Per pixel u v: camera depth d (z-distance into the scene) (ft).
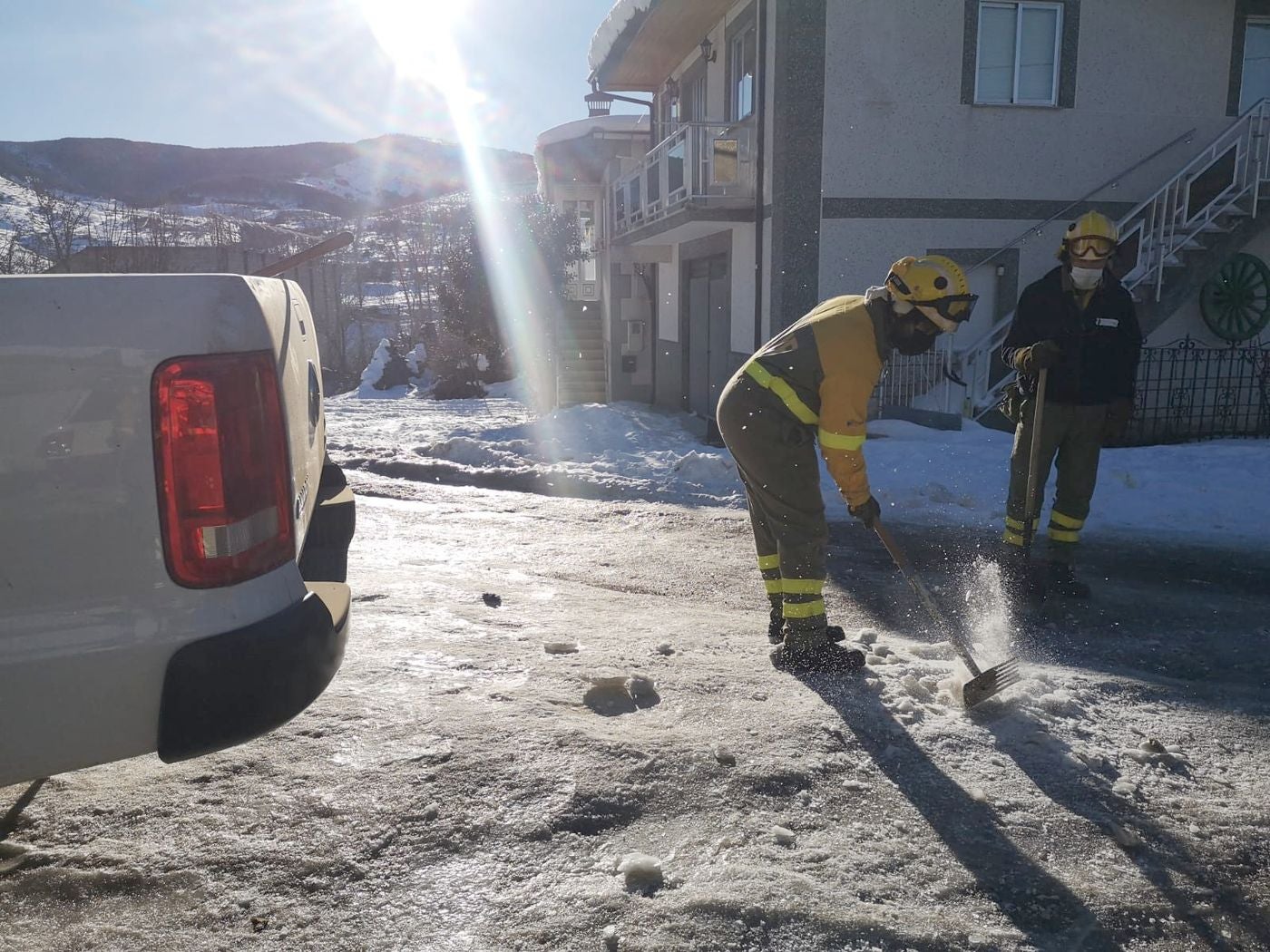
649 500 27.20
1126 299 16.39
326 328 111.24
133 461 6.70
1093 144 41.83
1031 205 41.65
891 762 10.14
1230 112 42.91
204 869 7.99
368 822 8.63
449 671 12.14
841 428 12.04
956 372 40.22
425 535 22.25
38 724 6.63
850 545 21.70
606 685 11.74
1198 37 42.11
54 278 6.57
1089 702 12.17
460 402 75.92
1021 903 7.89
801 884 7.92
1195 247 39.68
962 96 40.45
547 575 18.80
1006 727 11.14
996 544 21.83
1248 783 10.11
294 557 7.64
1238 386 40.68
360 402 76.54
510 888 7.86
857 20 39.22
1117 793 9.73
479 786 9.23
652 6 47.06
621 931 7.34
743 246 44.55
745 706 11.36
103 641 6.68
